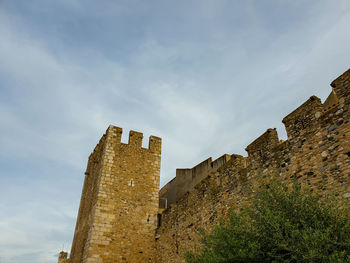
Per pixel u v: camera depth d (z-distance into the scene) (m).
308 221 7.19
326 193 8.81
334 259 5.98
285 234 7.32
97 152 24.09
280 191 8.66
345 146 8.73
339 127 9.10
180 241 16.58
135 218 19.83
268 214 7.66
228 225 9.27
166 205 29.58
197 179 26.59
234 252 7.98
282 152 11.14
